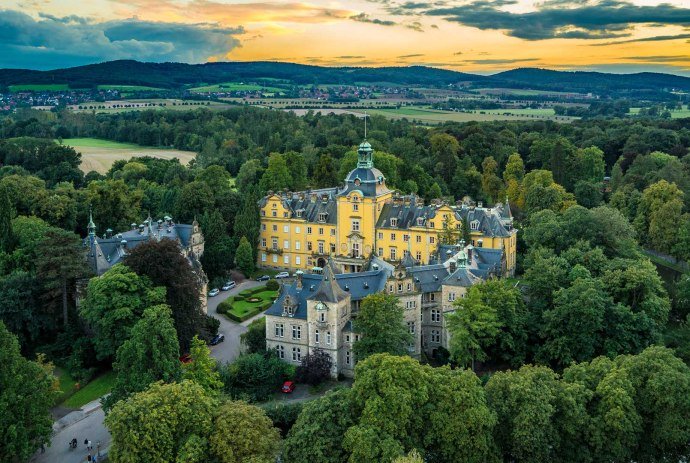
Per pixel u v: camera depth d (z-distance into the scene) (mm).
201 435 101938
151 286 156750
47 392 119812
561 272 163500
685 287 176500
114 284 150625
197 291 163500
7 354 113562
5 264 173625
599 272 172875
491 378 118188
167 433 99812
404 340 144875
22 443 110312
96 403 142125
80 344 156000
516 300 153500
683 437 106625
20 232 184500
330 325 147750
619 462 109562
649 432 111438
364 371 112438
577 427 108688
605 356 133250
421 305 161625
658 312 153625
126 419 100312
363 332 144750
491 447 108312
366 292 157375
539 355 148375
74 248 162875
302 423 108250
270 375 143375
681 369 113688
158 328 125375
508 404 110250
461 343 143000
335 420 108562
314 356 147000
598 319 144125
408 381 109688
